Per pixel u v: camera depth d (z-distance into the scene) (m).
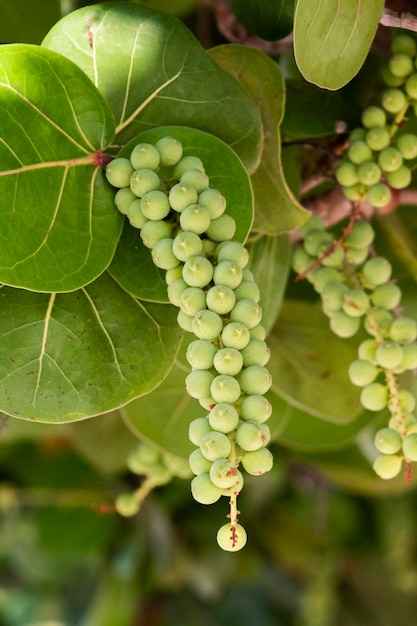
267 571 1.81
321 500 1.50
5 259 0.72
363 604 1.69
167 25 0.80
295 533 1.62
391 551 1.65
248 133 0.79
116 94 0.79
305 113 0.93
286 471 1.48
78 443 1.09
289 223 0.87
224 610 1.75
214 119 0.79
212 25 1.05
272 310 0.92
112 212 0.75
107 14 0.80
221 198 0.72
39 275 0.73
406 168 0.86
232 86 0.80
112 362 0.77
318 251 0.87
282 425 1.01
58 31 0.80
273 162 0.86
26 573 1.86
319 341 1.00
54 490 1.40
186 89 0.79
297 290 1.02
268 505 1.63
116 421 1.08
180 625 1.69
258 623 1.74
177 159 0.74
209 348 0.69
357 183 0.86
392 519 1.65
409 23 0.81
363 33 0.79
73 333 0.77
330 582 1.64
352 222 0.85
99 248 0.74
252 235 0.89
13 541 1.80
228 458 0.66
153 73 0.79
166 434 0.95
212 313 0.69
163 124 0.79
